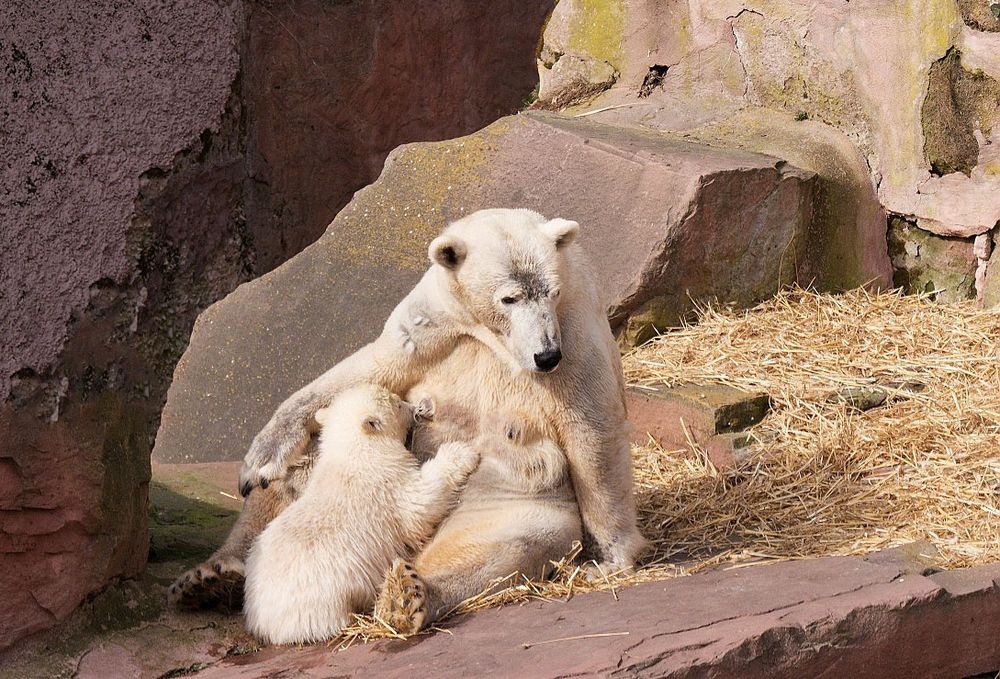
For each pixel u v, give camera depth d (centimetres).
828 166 1288
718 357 1121
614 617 654
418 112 1652
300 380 1234
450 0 1673
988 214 1209
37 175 624
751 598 673
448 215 1306
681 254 1169
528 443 757
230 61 689
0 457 622
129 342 683
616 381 784
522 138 1327
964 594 696
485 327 744
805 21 1345
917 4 1246
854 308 1203
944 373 1060
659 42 1487
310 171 1494
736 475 959
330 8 1496
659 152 1241
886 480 913
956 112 1237
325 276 1293
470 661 606
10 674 630
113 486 686
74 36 628
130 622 696
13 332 623
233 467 1048
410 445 766
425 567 705
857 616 651
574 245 798
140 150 659
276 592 680
